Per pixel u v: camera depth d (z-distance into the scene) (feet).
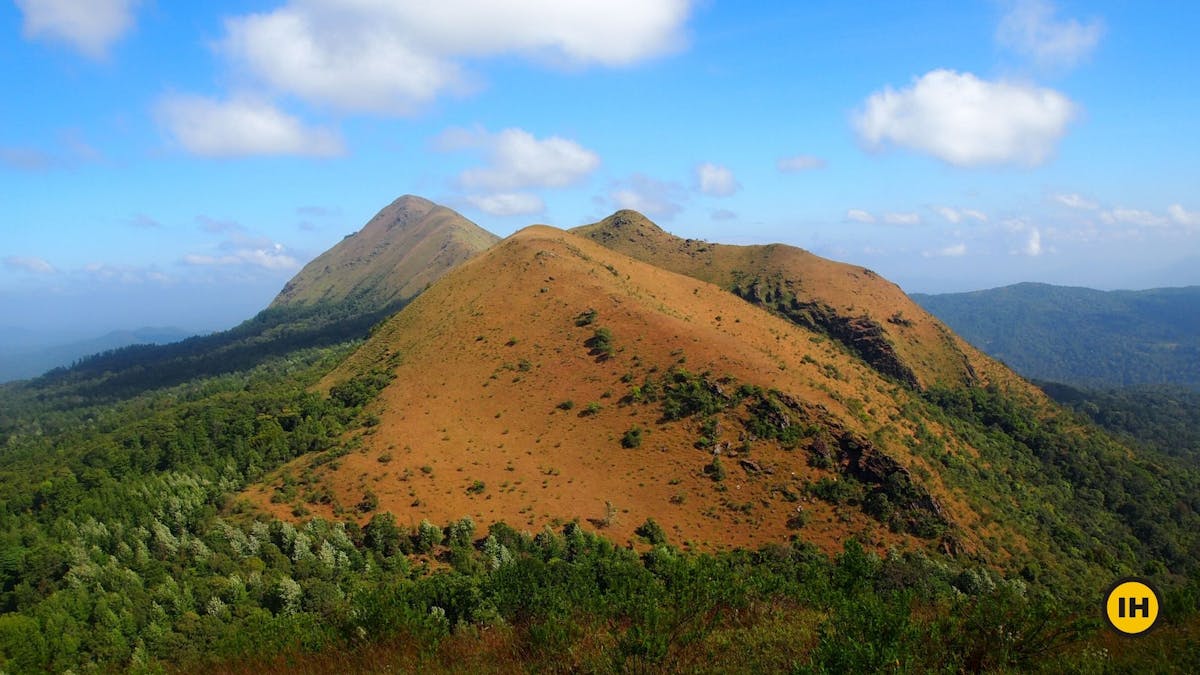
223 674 54.90
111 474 304.71
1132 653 40.40
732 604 48.70
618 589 53.42
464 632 53.67
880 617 38.81
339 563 180.45
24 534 230.68
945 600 51.26
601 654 41.96
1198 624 44.14
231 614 154.61
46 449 432.25
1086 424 434.30
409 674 45.34
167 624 151.02
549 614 51.34
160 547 202.18
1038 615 40.98
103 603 156.15
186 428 334.03
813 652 38.01
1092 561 238.27
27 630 147.13
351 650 52.03
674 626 43.14
